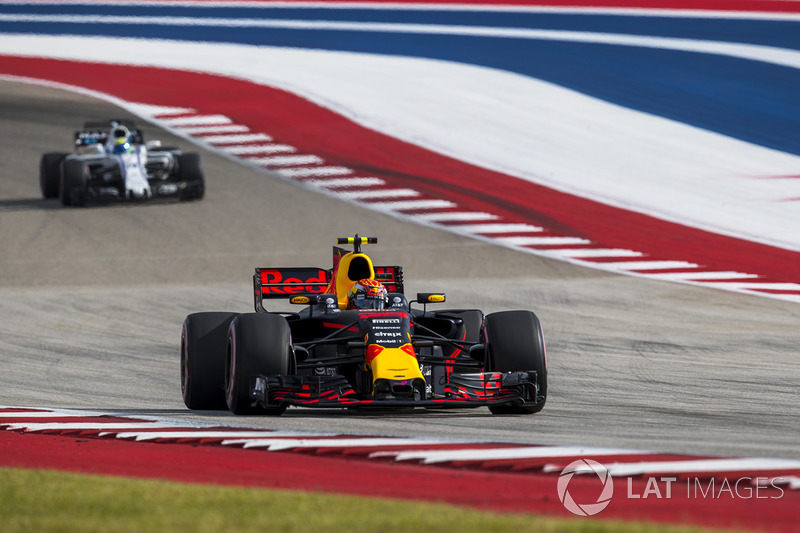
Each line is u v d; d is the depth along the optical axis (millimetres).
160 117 123562
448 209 92562
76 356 51000
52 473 22109
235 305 65625
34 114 123375
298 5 178125
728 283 72438
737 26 155875
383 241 83750
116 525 16672
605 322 60344
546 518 17625
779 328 58656
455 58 147750
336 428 30328
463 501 20125
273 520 16891
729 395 39719
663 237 85438
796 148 113250
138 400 39562
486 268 76875
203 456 25906
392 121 122188
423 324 38531
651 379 44031
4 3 184375
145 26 169000
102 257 78500
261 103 128750
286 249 81188
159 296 68062
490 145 113938
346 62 147000
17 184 99938
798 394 39812
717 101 128125
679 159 109875
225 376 34875
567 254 80500
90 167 94125
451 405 31625
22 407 36781
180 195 92312
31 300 66812
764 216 92125
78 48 157000
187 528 16391
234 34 163375
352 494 20906
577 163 108188
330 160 108125
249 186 99375
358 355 33781
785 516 18797
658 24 158625
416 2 176000
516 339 34438
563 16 164875
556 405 37531
